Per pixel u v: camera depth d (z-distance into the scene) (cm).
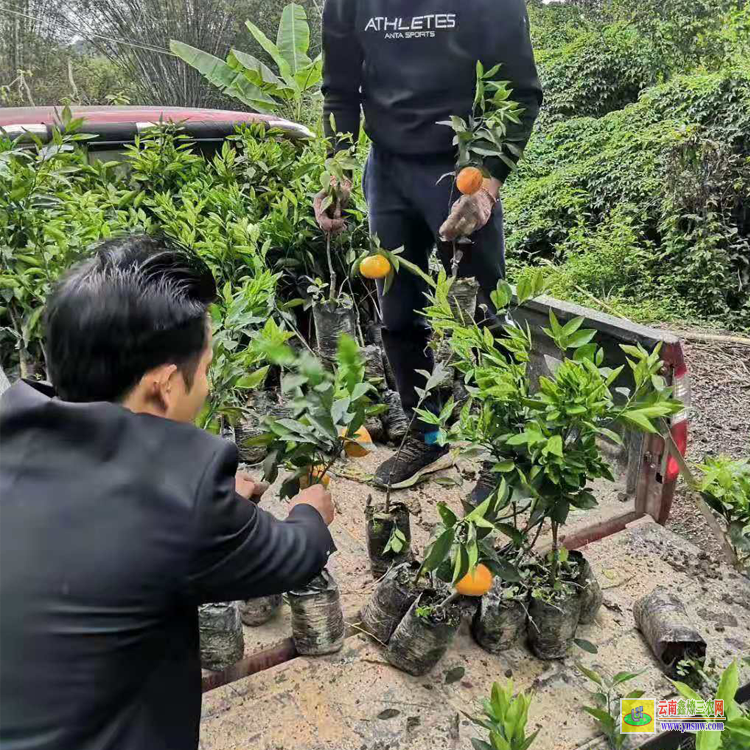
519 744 156
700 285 852
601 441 281
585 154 1299
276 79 486
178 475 107
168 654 114
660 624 202
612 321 253
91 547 103
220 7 1516
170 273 117
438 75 253
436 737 178
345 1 266
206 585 109
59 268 286
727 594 229
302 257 375
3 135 334
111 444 108
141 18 1512
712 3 1523
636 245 1012
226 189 404
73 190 376
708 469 225
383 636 203
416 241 287
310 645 198
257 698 188
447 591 199
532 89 255
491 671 200
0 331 293
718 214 876
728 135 1033
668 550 247
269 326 196
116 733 107
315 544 127
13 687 102
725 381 563
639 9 1638
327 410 164
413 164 268
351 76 282
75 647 102
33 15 1580
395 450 318
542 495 188
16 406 112
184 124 463
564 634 199
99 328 109
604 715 172
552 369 207
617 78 1567
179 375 117
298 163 428
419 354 284
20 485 109
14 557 104
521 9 247
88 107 504
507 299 209
